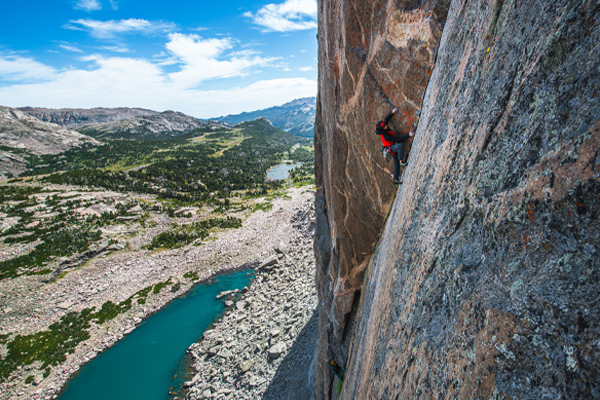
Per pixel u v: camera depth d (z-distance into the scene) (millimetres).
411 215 3766
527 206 1491
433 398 1909
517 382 1229
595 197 1069
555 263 1229
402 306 3145
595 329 926
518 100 1778
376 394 3131
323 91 11070
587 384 881
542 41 1629
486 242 1854
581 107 1258
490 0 2498
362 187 8297
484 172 2023
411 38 5344
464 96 2717
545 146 1451
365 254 9562
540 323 1202
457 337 1844
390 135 5879
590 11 1327
